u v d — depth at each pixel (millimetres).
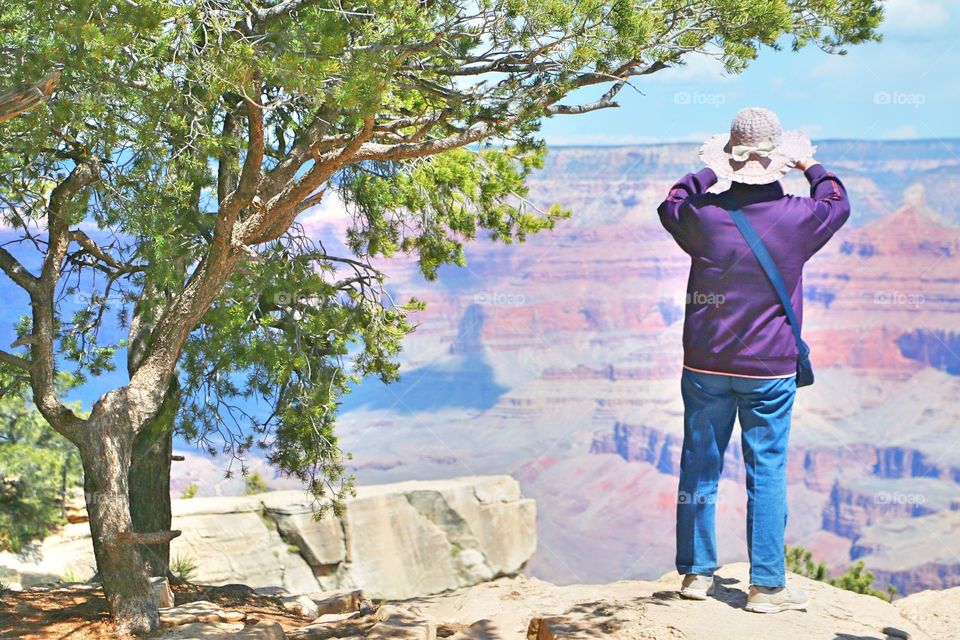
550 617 5922
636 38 5996
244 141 8266
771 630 5324
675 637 5270
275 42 6383
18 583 21828
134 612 6586
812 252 5648
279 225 7547
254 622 7391
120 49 6078
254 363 9375
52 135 7219
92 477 6691
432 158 12164
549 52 6242
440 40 6023
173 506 30391
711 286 5637
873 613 5922
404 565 38312
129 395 6934
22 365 6852
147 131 7086
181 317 7035
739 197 5633
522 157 12836
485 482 42250
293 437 10211
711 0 6344
